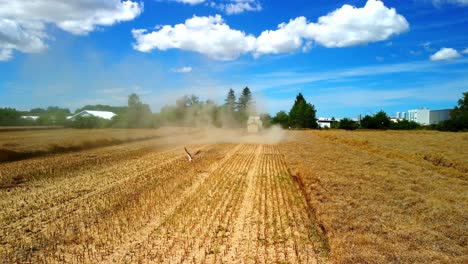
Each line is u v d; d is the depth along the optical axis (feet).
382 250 25.46
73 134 149.69
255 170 71.36
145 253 28.96
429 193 42.80
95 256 28.50
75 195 48.03
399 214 34.01
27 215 39.14
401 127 256.32
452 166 70.74
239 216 38.88
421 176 53.78
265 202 44.93
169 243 31.07
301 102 312.09
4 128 195.52
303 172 57.62
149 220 37.47
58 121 237.66
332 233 30.01
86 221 37.14
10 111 235.81
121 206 42.78
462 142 122.21
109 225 35.88
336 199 39.99
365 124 266.98
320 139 155.84
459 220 31.86
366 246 26.32
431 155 81.20
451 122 224.53
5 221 37.09
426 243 26.78
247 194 49.47
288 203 44.45
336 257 25.85
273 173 67.62
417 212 34.55
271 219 37.73
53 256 28.50
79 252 29.32
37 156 85.92
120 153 96.58
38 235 33.12
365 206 36.76
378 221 31.99
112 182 57.11
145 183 56.39
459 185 47.67
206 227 35.17
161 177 61.77
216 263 26.91
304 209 41.50
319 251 29.04
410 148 99.60
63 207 42.19
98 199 46.09
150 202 44.68
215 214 39.52
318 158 77.15
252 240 31.63
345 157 78.54
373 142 123.54
